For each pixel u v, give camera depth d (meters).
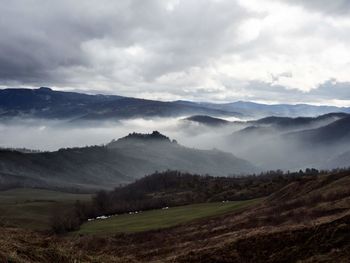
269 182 156.50
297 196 77.25
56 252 24.83
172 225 88.25
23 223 123.69
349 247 35.94
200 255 41.75
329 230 39.09
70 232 100.56
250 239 42.16
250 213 76.38
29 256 22.69
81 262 24.95
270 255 39.16
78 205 152.88
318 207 56.94
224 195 150.12
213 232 63.34
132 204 154.12
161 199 165.38
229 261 39.84
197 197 162.00
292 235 40.59
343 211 50.75
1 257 20.16
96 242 72.88
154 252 56.84
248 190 149.12
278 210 67.56
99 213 145.50
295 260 37.31
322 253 36.69
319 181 78.25
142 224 99.75
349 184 68.75
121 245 71.06
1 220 34.53
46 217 139.38
